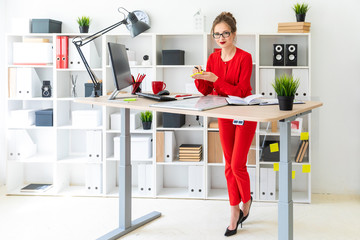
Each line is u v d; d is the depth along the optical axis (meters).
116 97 2.82
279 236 2.14
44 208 3.61
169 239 2.89
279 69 4.07
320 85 4.02
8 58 4.00
